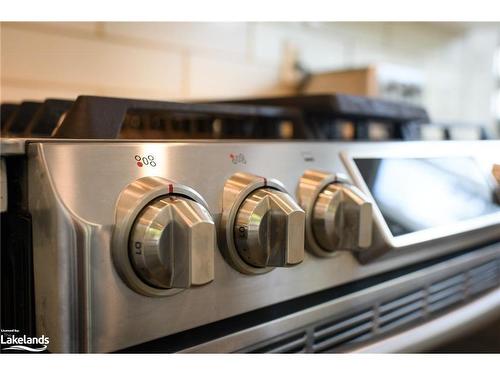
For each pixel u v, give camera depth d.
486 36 2.00
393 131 0.85
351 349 0.45
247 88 1.19
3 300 0.34
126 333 0.32
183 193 0.34
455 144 0.58
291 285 0.42
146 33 0.97
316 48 1.36
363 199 0.42
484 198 0.56
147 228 0.31
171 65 1.02
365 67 1.24
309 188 0.42
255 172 0.40
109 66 0.92
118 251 0.32
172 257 0.31
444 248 0.54
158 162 0.35
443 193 0.52
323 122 0.77
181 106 0.51
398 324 0.52
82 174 0.32
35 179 0.32
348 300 0.47
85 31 0.88
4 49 0.79
